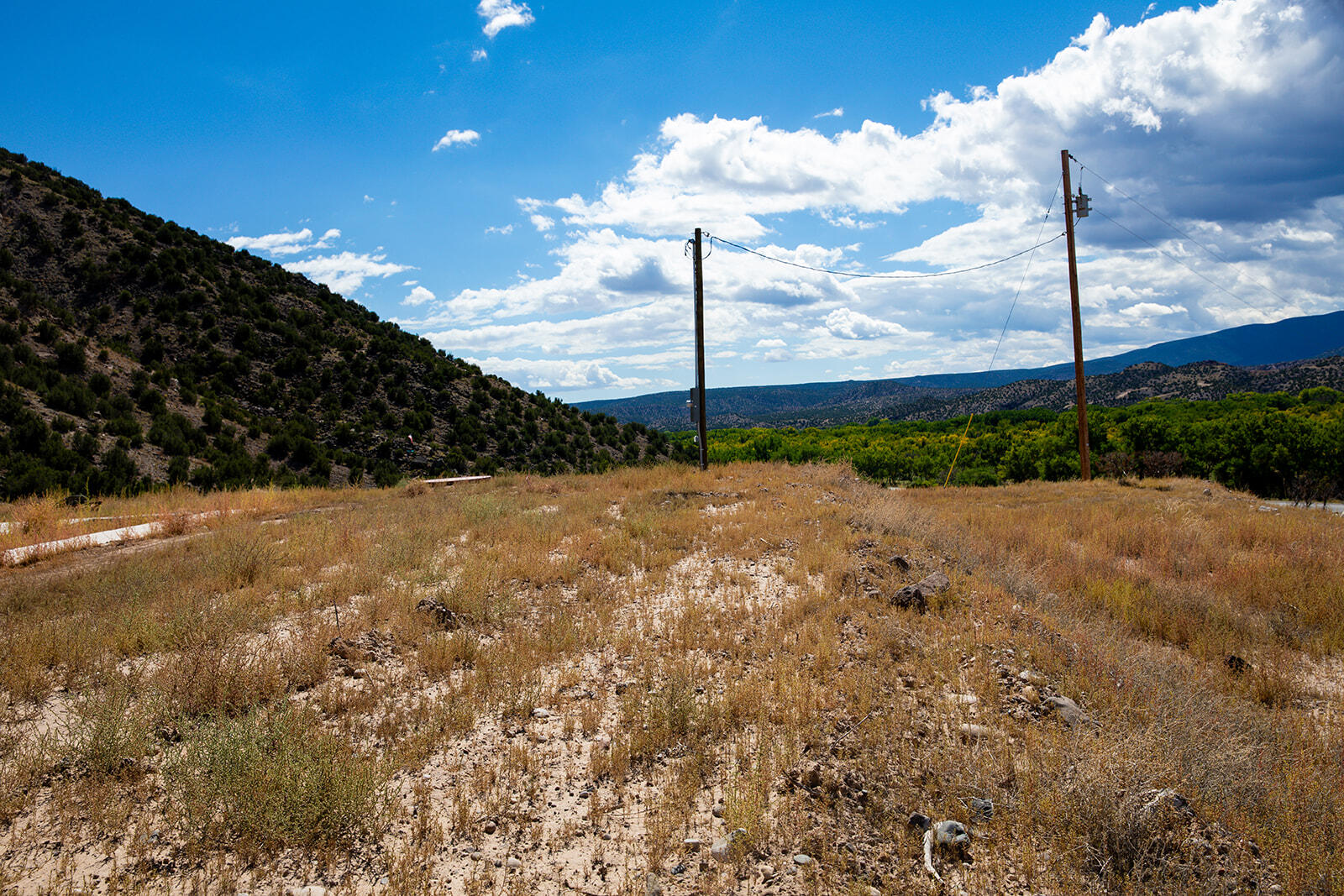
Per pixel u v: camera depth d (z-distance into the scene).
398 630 6.94
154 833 3.85
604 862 3.66
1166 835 3.83
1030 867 3.63
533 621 7.50
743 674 6.00
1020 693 5.60
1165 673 5.98
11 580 9.02
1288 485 27.83
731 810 3.97
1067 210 26.31
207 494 20.91
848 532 11.39
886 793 4.23
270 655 6.08
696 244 22.48
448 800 4.23
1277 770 4.64
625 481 19.06
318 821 3.87
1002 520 14.45
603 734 5.04
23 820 3.96
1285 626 8.03
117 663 6.09
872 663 6.20
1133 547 12.21
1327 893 3.47
